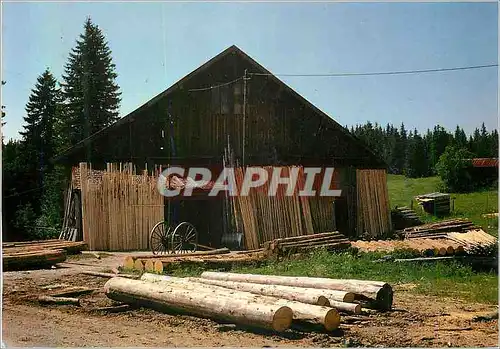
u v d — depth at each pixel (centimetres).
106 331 867
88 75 3859
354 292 1011
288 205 2286
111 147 2519
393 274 1476
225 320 895
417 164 4834
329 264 1574
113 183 2202
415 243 1889
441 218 3147
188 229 2022
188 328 881
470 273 1539
